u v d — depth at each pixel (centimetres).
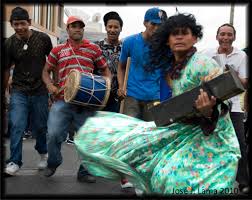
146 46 565
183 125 367
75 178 639
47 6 2281
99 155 381
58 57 614
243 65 603
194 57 364
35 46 651
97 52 612
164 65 392
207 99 338
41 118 663
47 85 614
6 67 649
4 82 648
